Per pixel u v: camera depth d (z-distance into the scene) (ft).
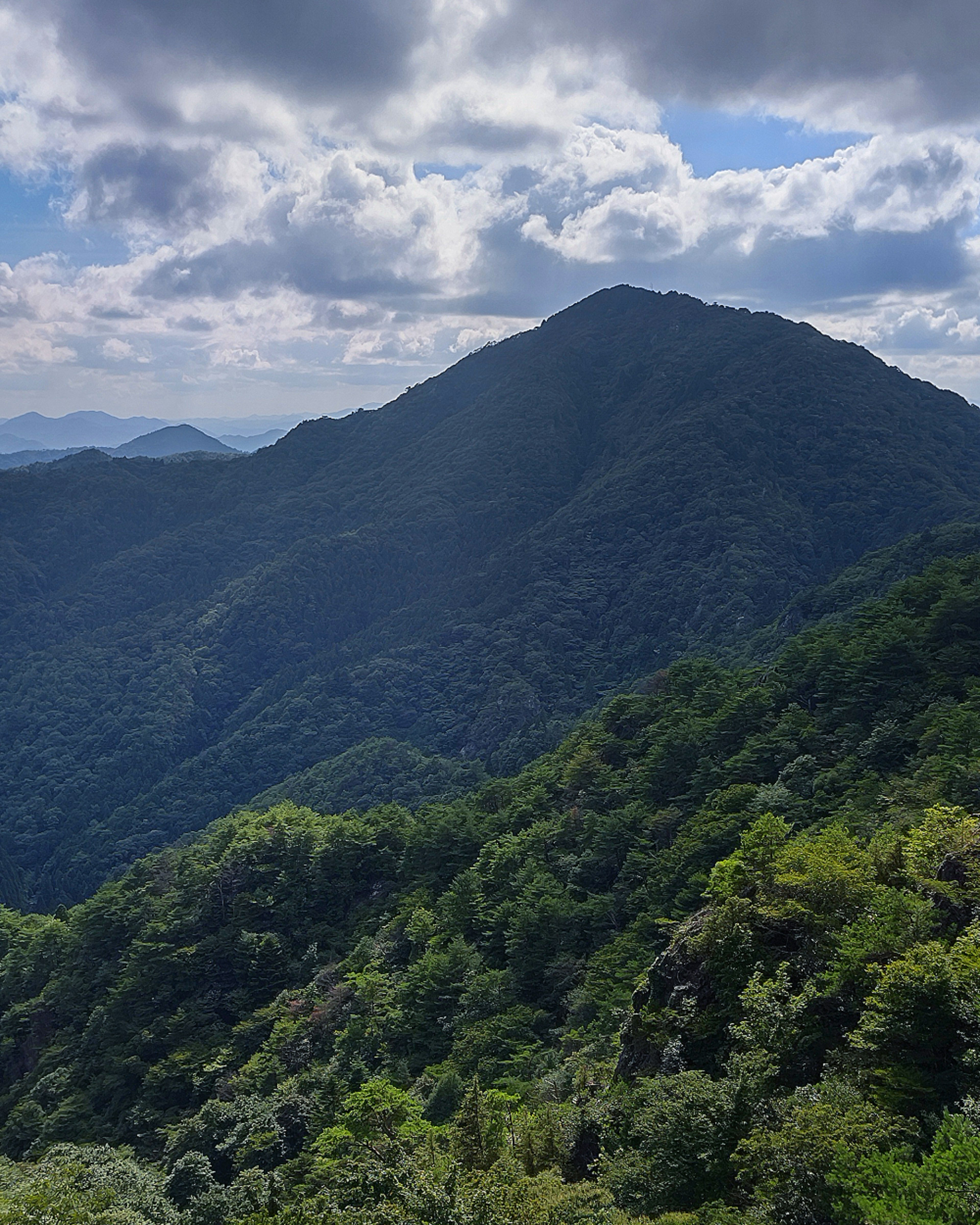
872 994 70.33
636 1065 95.14
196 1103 184.44
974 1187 47.32
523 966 172.76
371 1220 74.33
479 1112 93.45
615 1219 66.18
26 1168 154.30
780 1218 57.00
